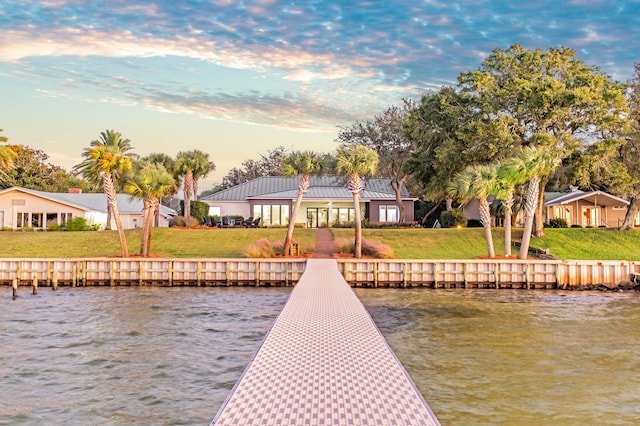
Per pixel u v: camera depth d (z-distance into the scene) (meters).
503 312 28.47
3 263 39.69
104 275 39.44
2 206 63.44
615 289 36.94
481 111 51.81
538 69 53.84
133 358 19.05
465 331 23.67
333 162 70.25
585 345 21.23
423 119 56.12
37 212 63.66
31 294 35.12
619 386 16.25
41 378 16.69
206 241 51.25
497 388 15.95
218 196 71.62
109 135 64.19
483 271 37.94
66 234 54.41
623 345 21.27
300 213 68.31
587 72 51.56
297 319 17.16
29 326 24.50
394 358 12.41
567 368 18.09
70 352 19.84
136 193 42.56
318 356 12.56
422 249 48.81
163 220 76.44
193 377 16.84
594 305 30.97
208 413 13.82
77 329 23.86
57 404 14.45
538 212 51.78
